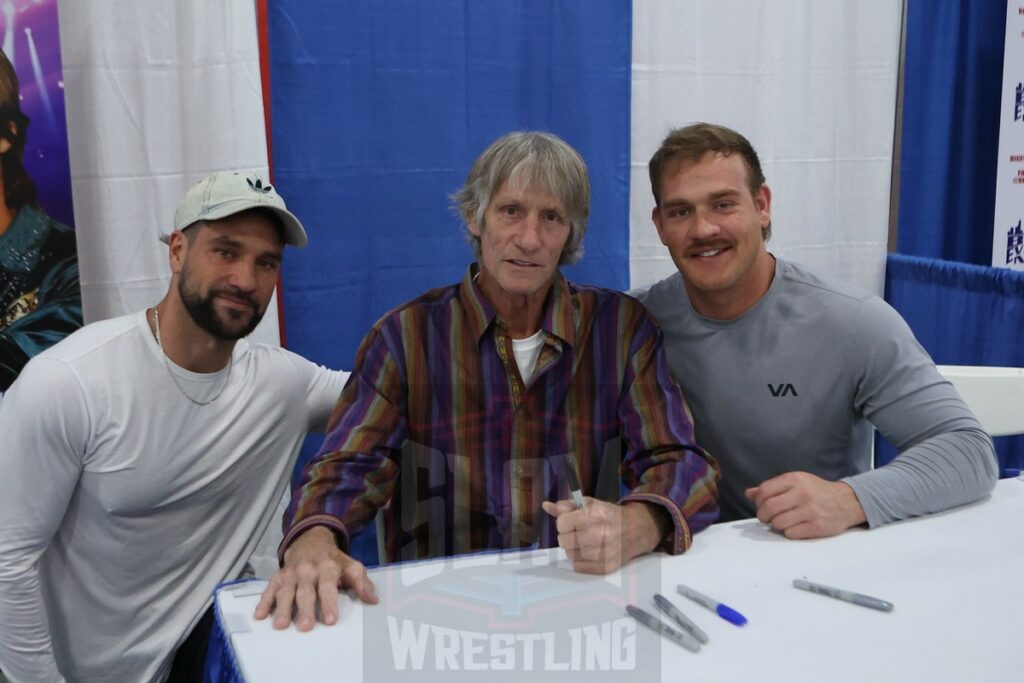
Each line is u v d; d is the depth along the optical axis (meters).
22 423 1.18
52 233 1.75
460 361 1.30
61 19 1.83
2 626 1.21
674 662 0.79
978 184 2.79
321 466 1.16
